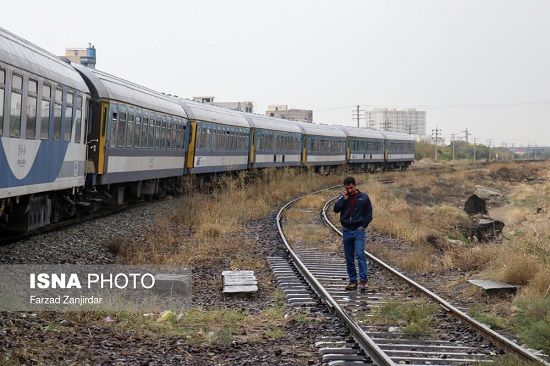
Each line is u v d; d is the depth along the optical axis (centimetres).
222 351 803
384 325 956
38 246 1407
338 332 891
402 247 1883
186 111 3098
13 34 1303
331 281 1309
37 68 1368
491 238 2328
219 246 1664
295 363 754
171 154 2838
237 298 1143
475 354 810
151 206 2477
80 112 1750
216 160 3447
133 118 2309
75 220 1877
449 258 1565
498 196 4697
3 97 1180
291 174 4162
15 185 1285
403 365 749
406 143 7488
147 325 913
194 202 2439
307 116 13150
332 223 2361
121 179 2234
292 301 1098
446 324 959
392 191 4009
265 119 4375
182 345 820
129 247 1501
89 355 742
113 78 2250
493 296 1185
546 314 973
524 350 787
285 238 1847
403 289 1235
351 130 6000
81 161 1794
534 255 1420
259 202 2731
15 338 759
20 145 1288
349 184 1220
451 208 2978
